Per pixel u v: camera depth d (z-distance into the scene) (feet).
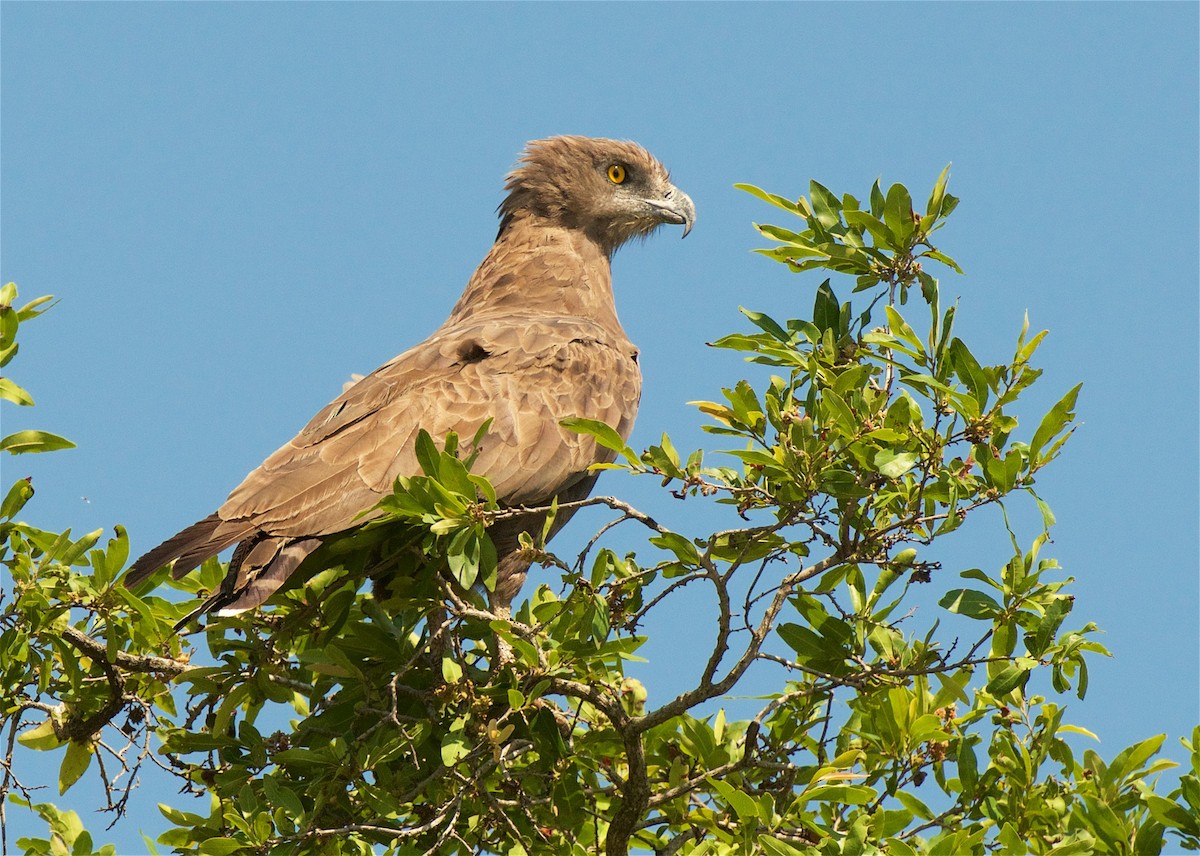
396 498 42.32
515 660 44.70
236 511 47.55
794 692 44.27
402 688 45.93
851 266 49.08
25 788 46.52
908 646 46.37
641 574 43.42
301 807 42.06
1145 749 44.86
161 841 45.65
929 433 43.06
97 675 48.70
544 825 44.55
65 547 46.62
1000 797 45.73
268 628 48.67
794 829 43.91
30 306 46.44
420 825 45.70
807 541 45.39
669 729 47.32
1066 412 42.22
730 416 44.34
